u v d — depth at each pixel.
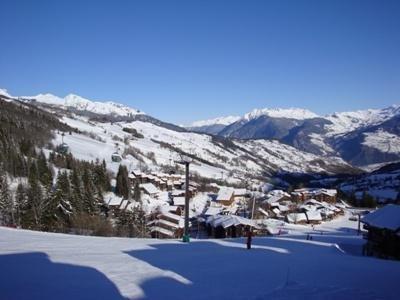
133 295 13.26
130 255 22.47
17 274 15.72
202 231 89.81
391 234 43.25
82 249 23.98
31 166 90.88
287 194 151.00
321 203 134.12
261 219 105.94
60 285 14.25
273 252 29.27
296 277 16.94
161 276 16.36
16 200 67.38
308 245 39.88
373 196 161.25
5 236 28.14
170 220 78.94
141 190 125.69
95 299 12.66
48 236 30.73
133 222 73.38
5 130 125.44
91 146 191.38
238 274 17.44
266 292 13.71
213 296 13.20
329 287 14.45
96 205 77.25
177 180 158.12
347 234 81.19
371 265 23.77
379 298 13.14
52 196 68.00
